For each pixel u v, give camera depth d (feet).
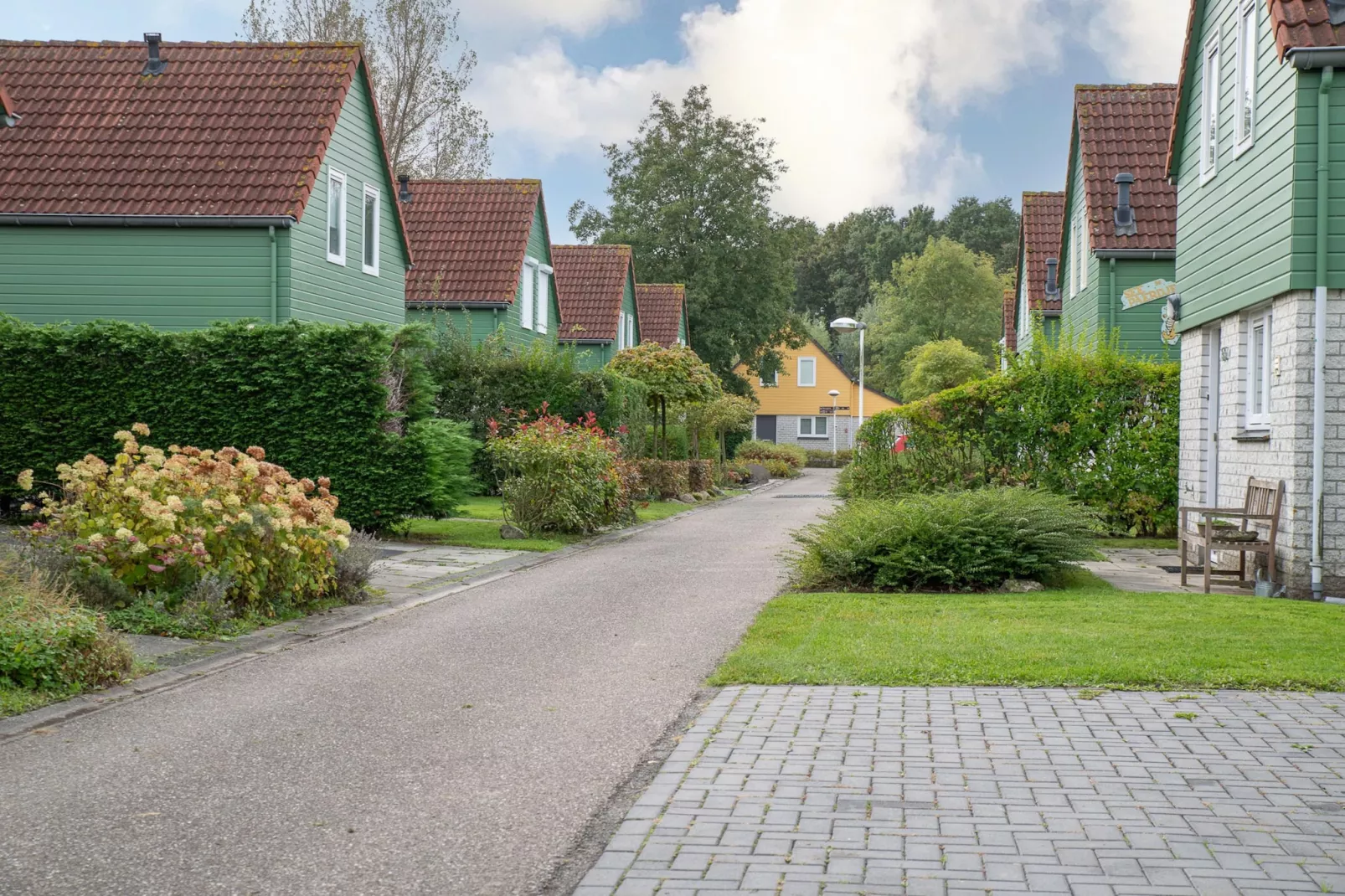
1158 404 61.72
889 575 41.22
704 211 186.39
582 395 92.27
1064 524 41.47
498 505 81.15
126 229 68.85
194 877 15.20
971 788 18.44
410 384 60.95
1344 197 39.04
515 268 109.40
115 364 56.80
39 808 17.94
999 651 28.45
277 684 26.84
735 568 49.49
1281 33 39.06
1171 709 23.20
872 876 14.93
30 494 57.26
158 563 33.76
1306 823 16.74
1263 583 40.75
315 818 17.52
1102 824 16.76
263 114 72.49
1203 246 51.01
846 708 23.70
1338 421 39.42
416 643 31.91
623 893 14.43
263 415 56.03
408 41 142.10
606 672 28.02
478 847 16.31
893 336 242.37
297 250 69.72
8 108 48.21
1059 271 97.19
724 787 18.60
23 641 25.04
